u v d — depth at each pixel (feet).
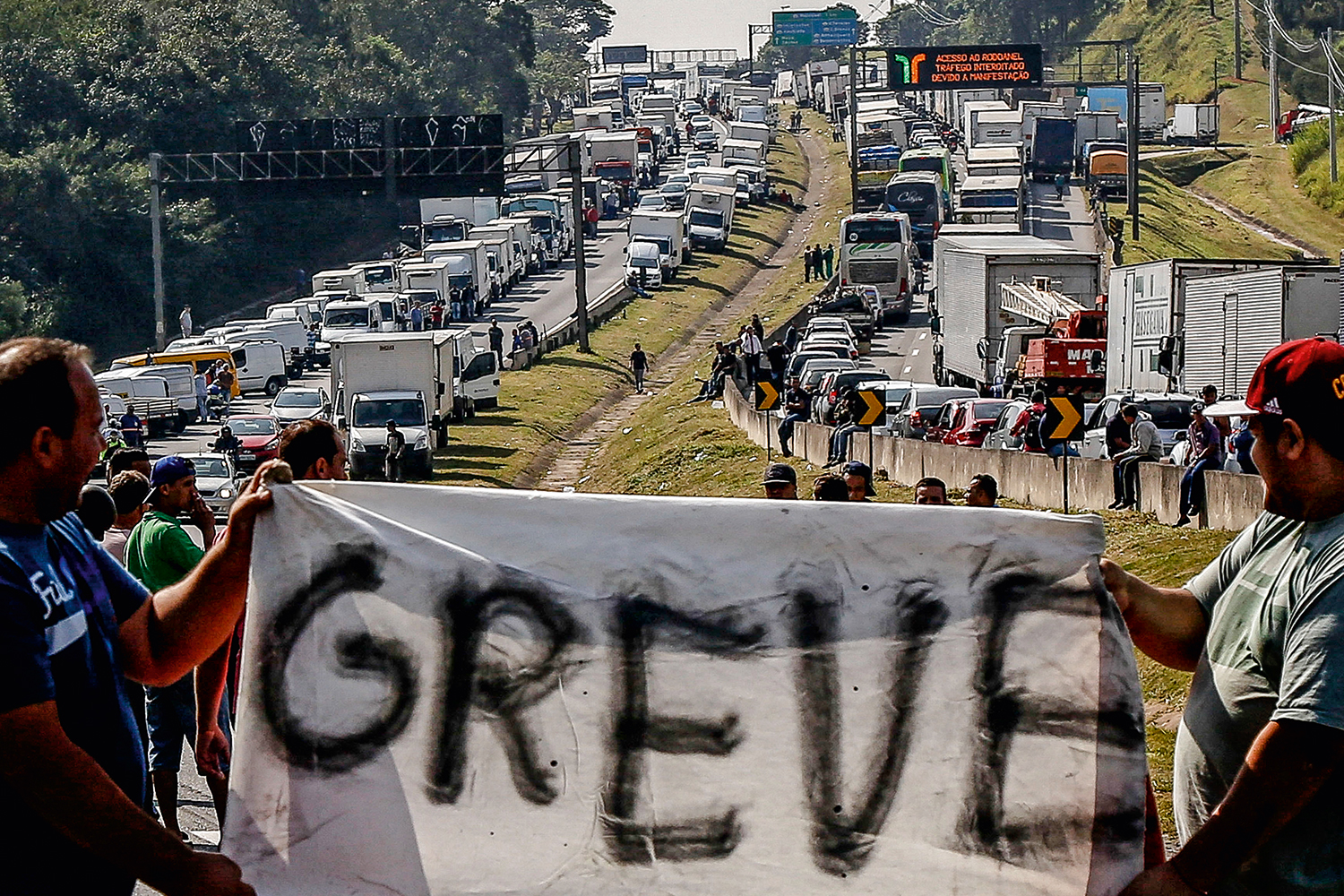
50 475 15.57
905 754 16.92
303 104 406.82
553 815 16.99
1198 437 83.97
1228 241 372.38
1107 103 478.18
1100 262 198.39
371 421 176.55
